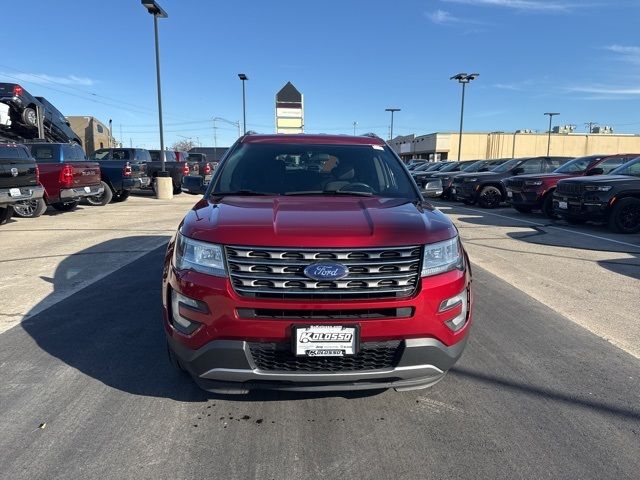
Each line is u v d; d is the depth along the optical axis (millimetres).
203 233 2703
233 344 2535
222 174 3885
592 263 7051
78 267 6543
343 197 3525
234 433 2727
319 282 2512
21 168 10203
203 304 2576
